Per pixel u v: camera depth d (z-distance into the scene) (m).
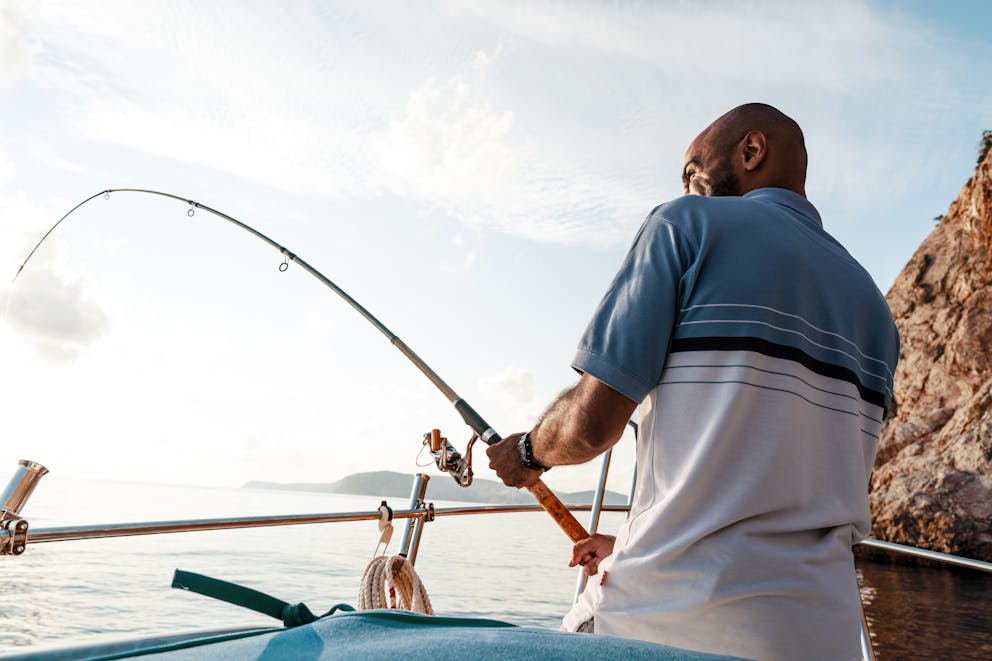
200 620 16.91
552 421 1.03
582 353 0.96
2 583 23.81
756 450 0.90
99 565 29.78
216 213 3.13
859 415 1.02
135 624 16.39
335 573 26.97
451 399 1.85
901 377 36.22
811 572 0.90
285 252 2.74
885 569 30.55
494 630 0.51
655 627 0.91
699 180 1.23
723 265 0.94
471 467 1.70
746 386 0.90
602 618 0.96
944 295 36.03
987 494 28.53
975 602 21.16
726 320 0.92
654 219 1.00
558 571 30.80
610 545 1.23
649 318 0.93
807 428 0.94
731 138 1.19
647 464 0.96
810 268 0.98
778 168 1.17
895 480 31.62
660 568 0.91
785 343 0.93
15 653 0.64
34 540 1.13
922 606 20.28
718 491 0.90
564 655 0.44
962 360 33.53
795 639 0.87
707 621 0.88
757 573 0.88
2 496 1.07
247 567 29.17
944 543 28.98
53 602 19.52
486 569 31.25
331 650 0.46
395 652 0.45
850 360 1.00
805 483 0.92
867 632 1.41
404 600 1.60
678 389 0.93
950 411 33.09
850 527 0.98
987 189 33.28
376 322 2.21
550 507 1.26
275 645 0.48
